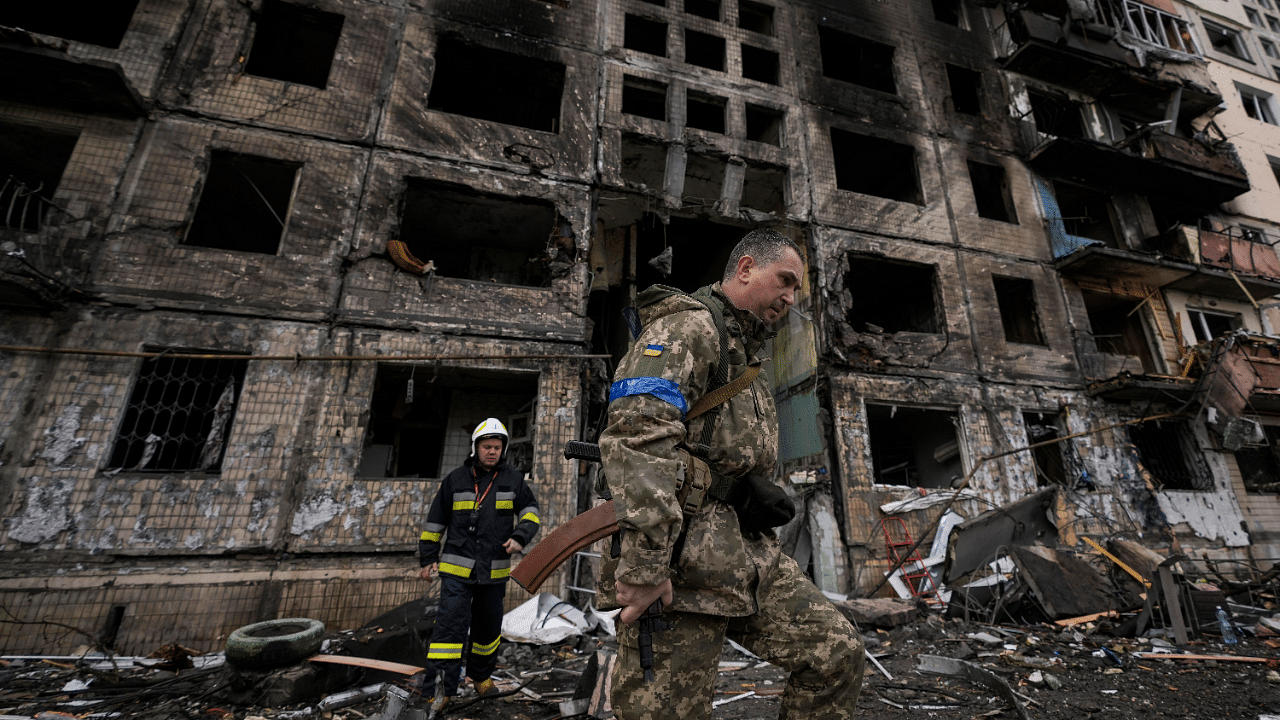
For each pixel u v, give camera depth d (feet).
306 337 21.95
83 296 19.72
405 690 11.22
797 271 4.72
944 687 11.69
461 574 10.80
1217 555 32.14
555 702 10.64
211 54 24.72
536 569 4.48
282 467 20.10
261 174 25.66
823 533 27.86
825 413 29.32
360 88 26.55
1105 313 41.27
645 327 4.38
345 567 19.61
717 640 4.11
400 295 23.89
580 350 25.41
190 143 23.06
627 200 30.68
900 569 25.77
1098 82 43.73
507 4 31.32
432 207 28.99
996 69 42.11
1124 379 32.27
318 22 28.07
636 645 3.89
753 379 4.53
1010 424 31.42
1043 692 11.59
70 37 31.81
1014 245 36.45
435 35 29.09
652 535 3.40
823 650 4.40
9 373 18.44
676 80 33.06
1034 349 33.88
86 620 16.76
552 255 26.91
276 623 12.22
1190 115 48.19
